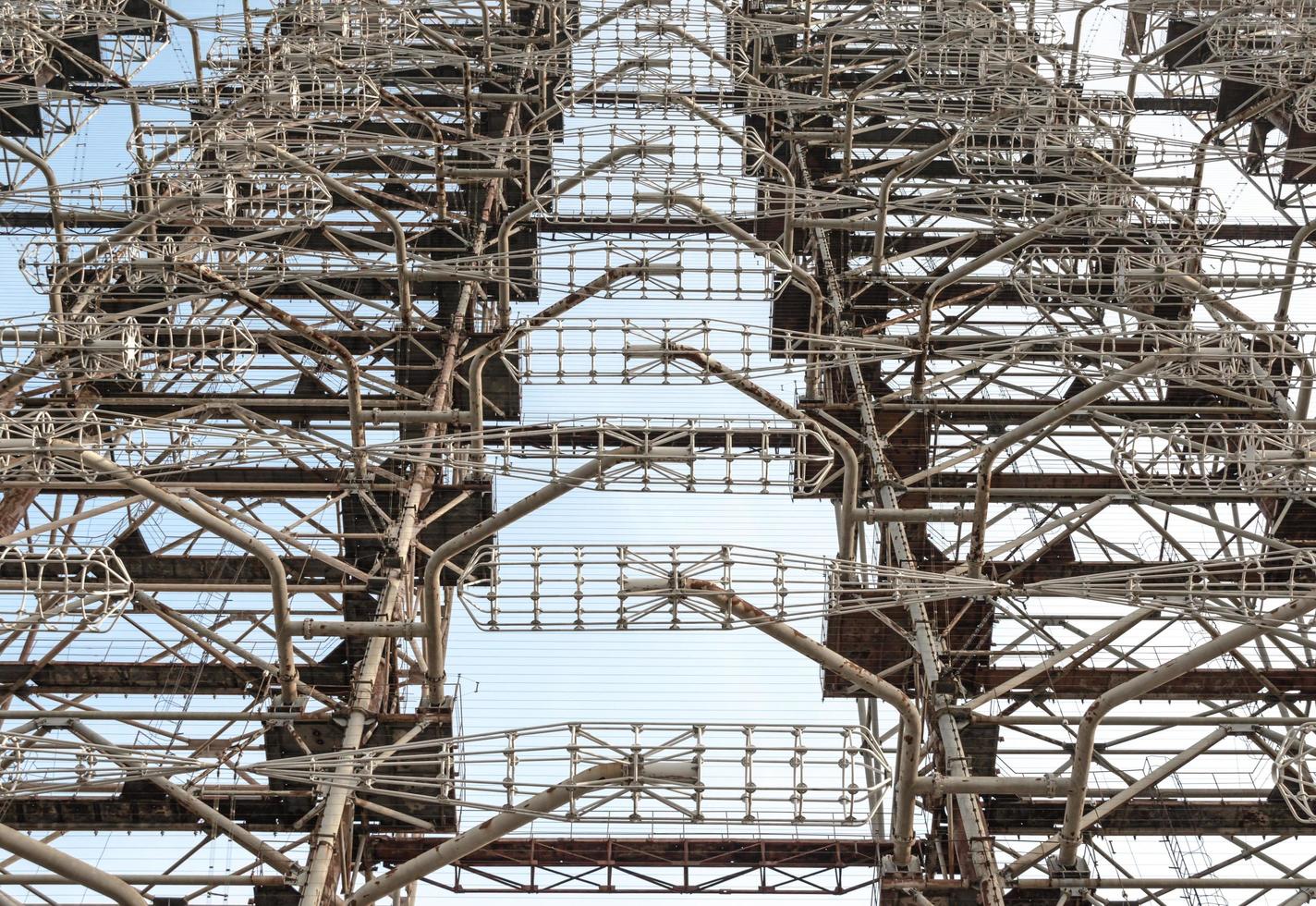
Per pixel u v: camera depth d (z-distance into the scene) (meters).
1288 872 28.58
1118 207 36.47
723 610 22.89
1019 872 25.73
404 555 29.03
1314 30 45.28
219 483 31.77
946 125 45.06
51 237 36.00
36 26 46.91
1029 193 40.47
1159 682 23.30
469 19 53.78
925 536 32.06
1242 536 31.11
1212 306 36.88
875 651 30.39
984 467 27.83
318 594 31.80
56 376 33.25
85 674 29.58
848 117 43.22
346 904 22.95
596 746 22.44
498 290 40.38
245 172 36.31
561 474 24.31
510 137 43.88
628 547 23.25
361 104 43.41
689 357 28.34
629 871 29.12
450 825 26.98
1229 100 47.38
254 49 49.66
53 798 26.30
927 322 34.00
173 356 32.78
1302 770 27.70
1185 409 34.84
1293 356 32.62
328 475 31.72
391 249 39.09
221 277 30.64
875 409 34.16
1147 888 25.50
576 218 42.88
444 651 35.25
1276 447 31.31
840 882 28.86
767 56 50.97
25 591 24.78
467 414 30.41
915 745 23.31
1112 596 25.75
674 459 24.66
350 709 26.00
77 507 36.38
